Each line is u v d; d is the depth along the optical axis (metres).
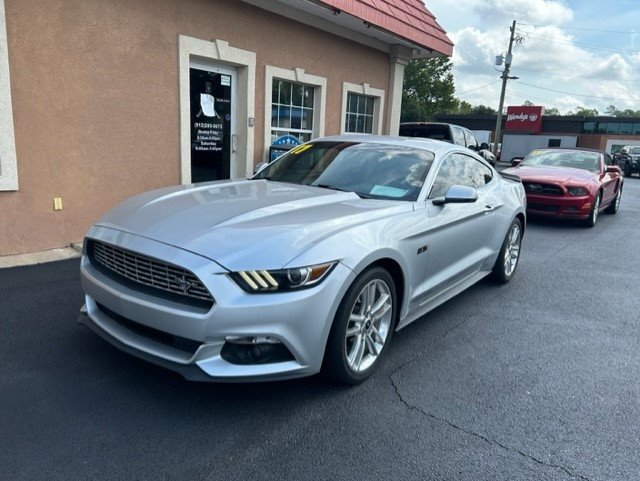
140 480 2.33
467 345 4.01
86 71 5.95
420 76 58.91
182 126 7.12
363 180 4.10
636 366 3.75
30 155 5.59
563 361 3.79
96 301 3.23
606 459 2.65
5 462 2.39
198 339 2.65
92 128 6.12
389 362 3.64
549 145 44.84
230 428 2.75
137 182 6.73
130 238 2.98
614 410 3.13
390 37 10.49
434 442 2.73
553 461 2.62
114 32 6.16
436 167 4.21
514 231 5.70
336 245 2.93
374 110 11.67
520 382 3.44
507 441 2.77
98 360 3.38
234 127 8.27
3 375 3.13
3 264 5.28
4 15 5.13
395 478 2.44
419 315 3.96
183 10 6.91
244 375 2.70
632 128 49.00
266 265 2.69
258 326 2.65
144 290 2.90
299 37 8.91
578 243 8.23
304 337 2.78
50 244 5.93
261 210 3.23
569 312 4.87
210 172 8.01
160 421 2.78
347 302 3.00
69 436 2.61
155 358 2.84
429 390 3.27
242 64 7.89
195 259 2.69
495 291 5.46
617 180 11.48
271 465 2.48
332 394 3.15
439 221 3.91
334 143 4.77
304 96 9.62
